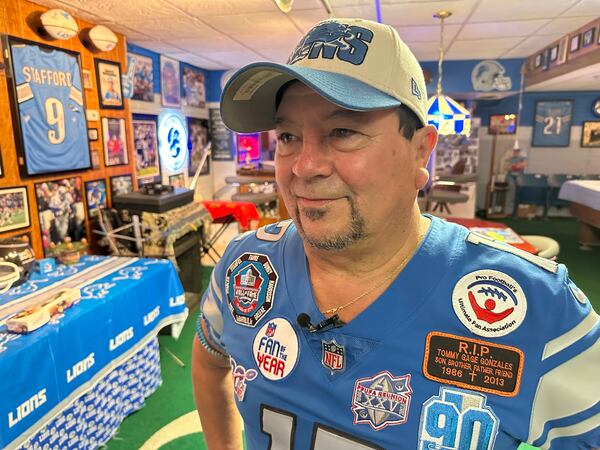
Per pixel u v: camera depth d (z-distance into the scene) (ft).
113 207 12.08
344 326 2.13
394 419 2.03
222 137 23.20
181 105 19.72
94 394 6.70
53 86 9.89
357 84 1.83
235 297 2.55
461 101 23.67
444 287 2.05
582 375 1.81
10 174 9.03
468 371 1.95
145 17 11.46
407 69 1.93
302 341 2.25
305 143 1.93
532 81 18.94
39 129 9.52
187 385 8.88
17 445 5.04
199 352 3.03
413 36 15.08
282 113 2.02
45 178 9.93
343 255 2.09
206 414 3.14
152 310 7.98
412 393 2.01
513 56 19.34
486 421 1.92
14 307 6.27
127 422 7.70
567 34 14.94
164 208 10.94
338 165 1.87
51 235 10.14
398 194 1.98
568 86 24.21
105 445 7.08
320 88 1.71
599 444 1.78
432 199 21.71
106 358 6.66
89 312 6.24
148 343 8.29
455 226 2.30
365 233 1.95
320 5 10.96
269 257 2.53
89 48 11.43
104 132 12.01
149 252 10.80
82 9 10.41
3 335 5.41
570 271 16.39
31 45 9.25
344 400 2.11
